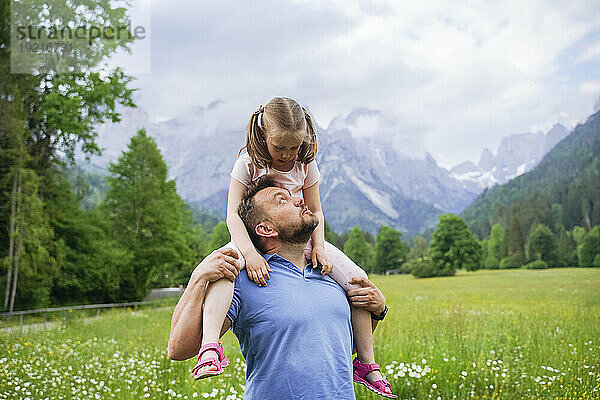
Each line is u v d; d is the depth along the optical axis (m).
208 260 2.04
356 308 2.33
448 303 17.55
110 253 28.50
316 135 2.39
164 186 34.19
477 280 28.59
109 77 19.80
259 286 2.06
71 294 27.23
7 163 20.88
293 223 2.14
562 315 12.36
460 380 6.04
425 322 10.95
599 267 32.97
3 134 20.33
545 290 20.28
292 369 1.95
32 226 21.59
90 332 12.55
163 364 7.34
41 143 21.69
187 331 1.98
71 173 24.11
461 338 8.51
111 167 32.84
